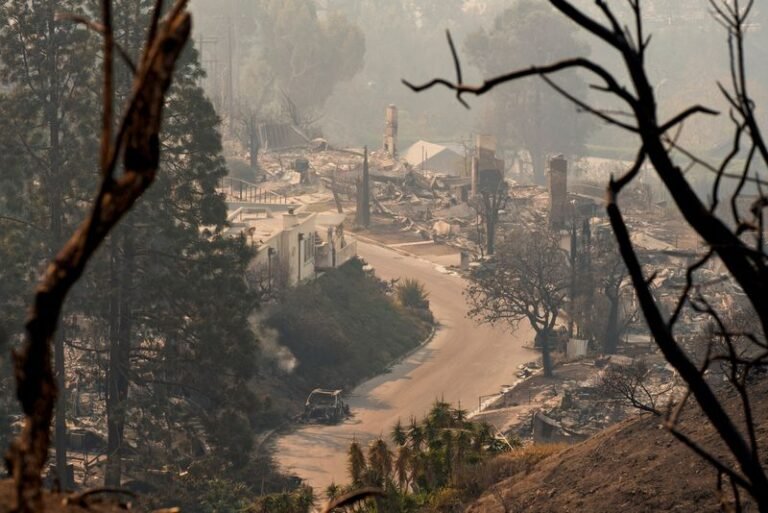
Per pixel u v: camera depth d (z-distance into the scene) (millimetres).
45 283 6469
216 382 112500
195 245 112750
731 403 43375
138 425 110875
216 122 113188
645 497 39812
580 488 43625
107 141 6625
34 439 6570
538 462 54438
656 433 45281
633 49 8266
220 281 112188
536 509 43656
